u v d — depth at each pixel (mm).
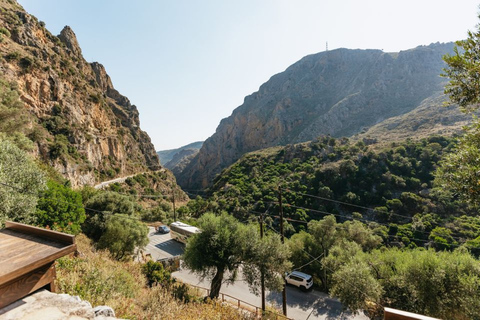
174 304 7297
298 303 16484
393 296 13555
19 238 2348
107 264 9273
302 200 35312
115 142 67625
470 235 22438
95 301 5461
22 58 43031
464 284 11422
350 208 33656
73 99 54531
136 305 6922
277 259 13555
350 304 13312
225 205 37938
